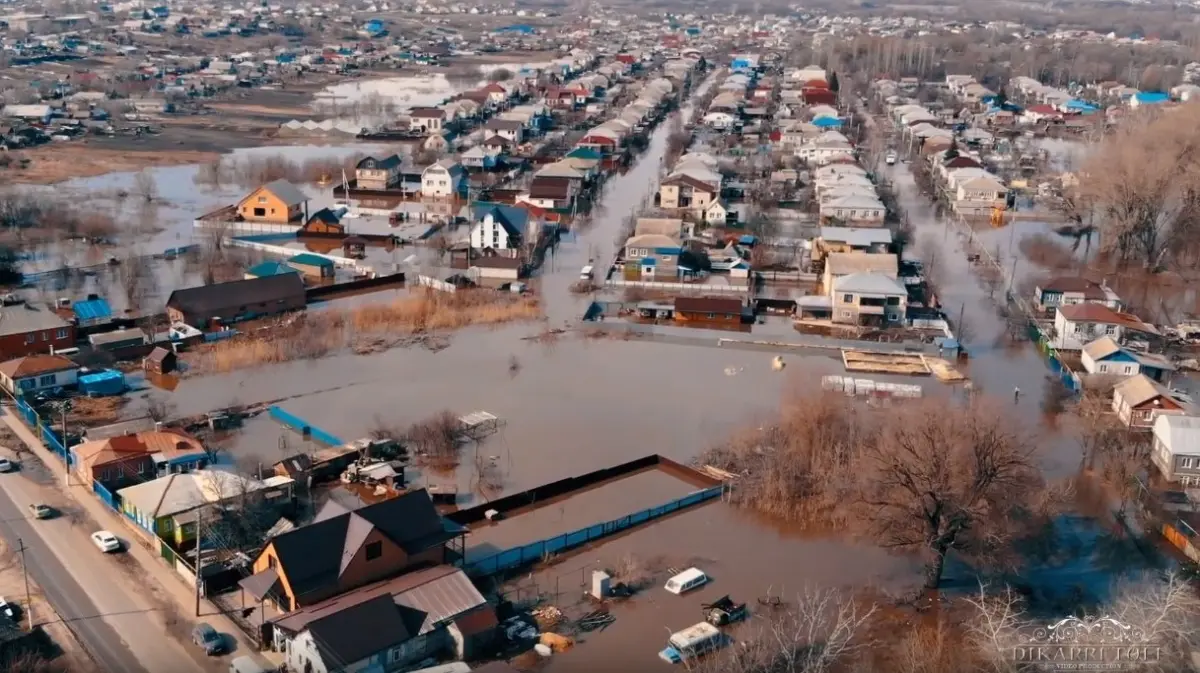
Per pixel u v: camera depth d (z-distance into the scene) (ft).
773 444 190.39
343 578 137.59
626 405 218.59
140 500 159.53
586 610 144.36
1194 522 169.27
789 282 312.09
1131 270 337.11
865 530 164.96
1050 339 262.06
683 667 131.64
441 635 132.46
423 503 150.30
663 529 168.25
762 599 147.84
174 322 253.85
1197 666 121.08
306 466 178.29
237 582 146.61
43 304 254.47
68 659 128.57
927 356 251.80
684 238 344.08
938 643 131.34
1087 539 167.02
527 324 269.85
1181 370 247.09
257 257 320.50
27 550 153.07
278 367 234.58
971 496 150.20
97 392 214.28
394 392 221.87
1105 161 363.97
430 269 309.22
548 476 185.16
